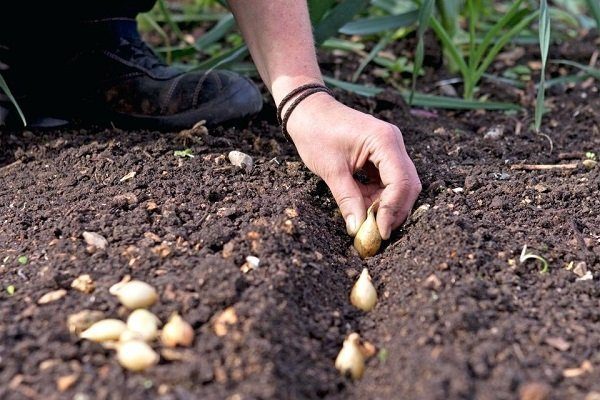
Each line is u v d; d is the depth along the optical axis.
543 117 1.30
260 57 1.03
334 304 0.92
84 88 1.18
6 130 1.18
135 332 0.85
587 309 0.89
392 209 0.96
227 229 0.96
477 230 0.97
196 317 0.86
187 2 1.76
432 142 1.19
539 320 0.88
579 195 1.06
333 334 0.89
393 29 1.35
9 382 0.82
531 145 1.20
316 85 1.00
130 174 1.06
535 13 1.26
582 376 0.82
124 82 1.17
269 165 1.09
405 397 0.81
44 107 1.20
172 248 0.94
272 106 1.25
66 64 1.18
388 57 1.45
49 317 0.87
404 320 0.88
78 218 0.99
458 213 1.00
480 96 1.37
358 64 1.44
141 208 1.00
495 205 1.03
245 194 1.03
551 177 1.10
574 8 1.69
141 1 1.20
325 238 0.99
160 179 1.06
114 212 1.00
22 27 1.16
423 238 0.96
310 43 1.02
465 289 0.89
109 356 0.84
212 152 1.12
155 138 1.14
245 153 1.12
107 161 1.08
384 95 1.28
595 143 1.21
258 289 0.88
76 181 1.06
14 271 0.93
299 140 1.00
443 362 0.82
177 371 0.82
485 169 1.11
